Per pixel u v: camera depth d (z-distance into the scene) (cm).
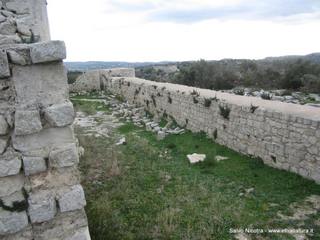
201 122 1559
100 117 2259
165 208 827
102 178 1049
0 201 424
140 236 695
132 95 2658
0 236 430
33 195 433
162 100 2034
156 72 5234
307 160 952
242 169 1091
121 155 1305
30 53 402
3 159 416
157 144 1496
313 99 1992
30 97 416
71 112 433
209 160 1151
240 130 1257
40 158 430
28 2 753
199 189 933
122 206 845
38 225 443
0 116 407
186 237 681
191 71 3475
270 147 1099
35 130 419
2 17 723
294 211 786
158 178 1031
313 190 884
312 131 925
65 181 447
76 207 453
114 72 3603
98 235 648
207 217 768
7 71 398
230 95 1538
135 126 1920
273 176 1009
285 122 1025
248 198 870
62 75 428
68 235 456
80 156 1250
